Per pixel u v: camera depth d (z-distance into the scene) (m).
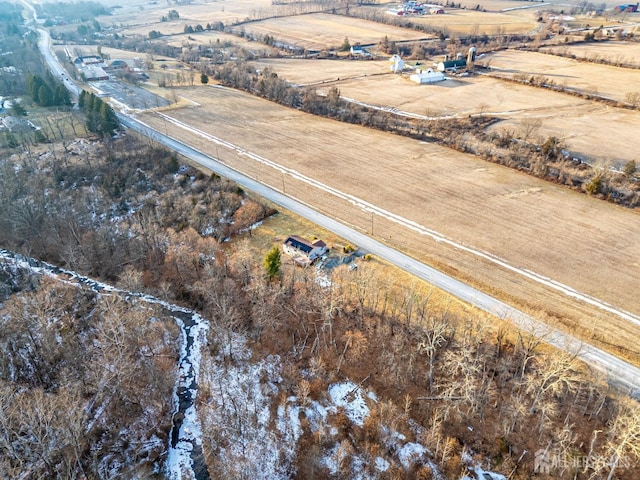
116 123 145.00
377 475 53.28
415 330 68.62
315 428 58.16
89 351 64.81
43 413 48.41
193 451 54.81
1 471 43.97
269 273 73.75
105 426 55.88
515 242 89.56
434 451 55.16
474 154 127.31
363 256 86.81
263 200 107.25
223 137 144.88
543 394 56.97
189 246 84.00
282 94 175.25
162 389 61.19
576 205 101.25
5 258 84.75
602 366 62.34
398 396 61.66
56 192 107.12
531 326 67.25
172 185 112.38
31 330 64.81
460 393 58.44
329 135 145.12
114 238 89.12
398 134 143.62
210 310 74.81
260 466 53.53
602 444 54.16
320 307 69.81
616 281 78.50
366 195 108.81
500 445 54.69
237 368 65.75
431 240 91.25
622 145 127.88
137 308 71.94
